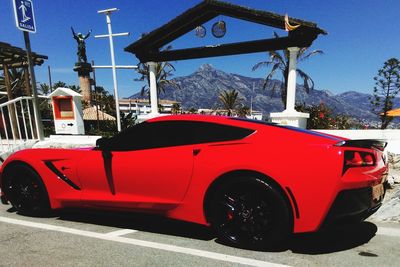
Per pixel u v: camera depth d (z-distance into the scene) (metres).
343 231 2.99
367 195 2.36
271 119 7.09
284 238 2.36
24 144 6.88
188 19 7.77
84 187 3.21
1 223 3.29
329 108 14.30
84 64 25.44
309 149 2.32
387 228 3.09
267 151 2.42
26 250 2.57
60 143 6.94
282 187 2.31
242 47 7.47
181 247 2.62
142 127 3.03
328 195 2.22
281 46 6.98
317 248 2.58
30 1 6.55
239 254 2.47
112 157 3.04
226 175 2.54
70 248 2.61
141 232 3.01
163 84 32.06
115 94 9.83
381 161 2.66
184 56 8.31
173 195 2.78
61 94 8.46
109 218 3.46
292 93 6.97
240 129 2.64
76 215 3.59
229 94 48.22
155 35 8.27
